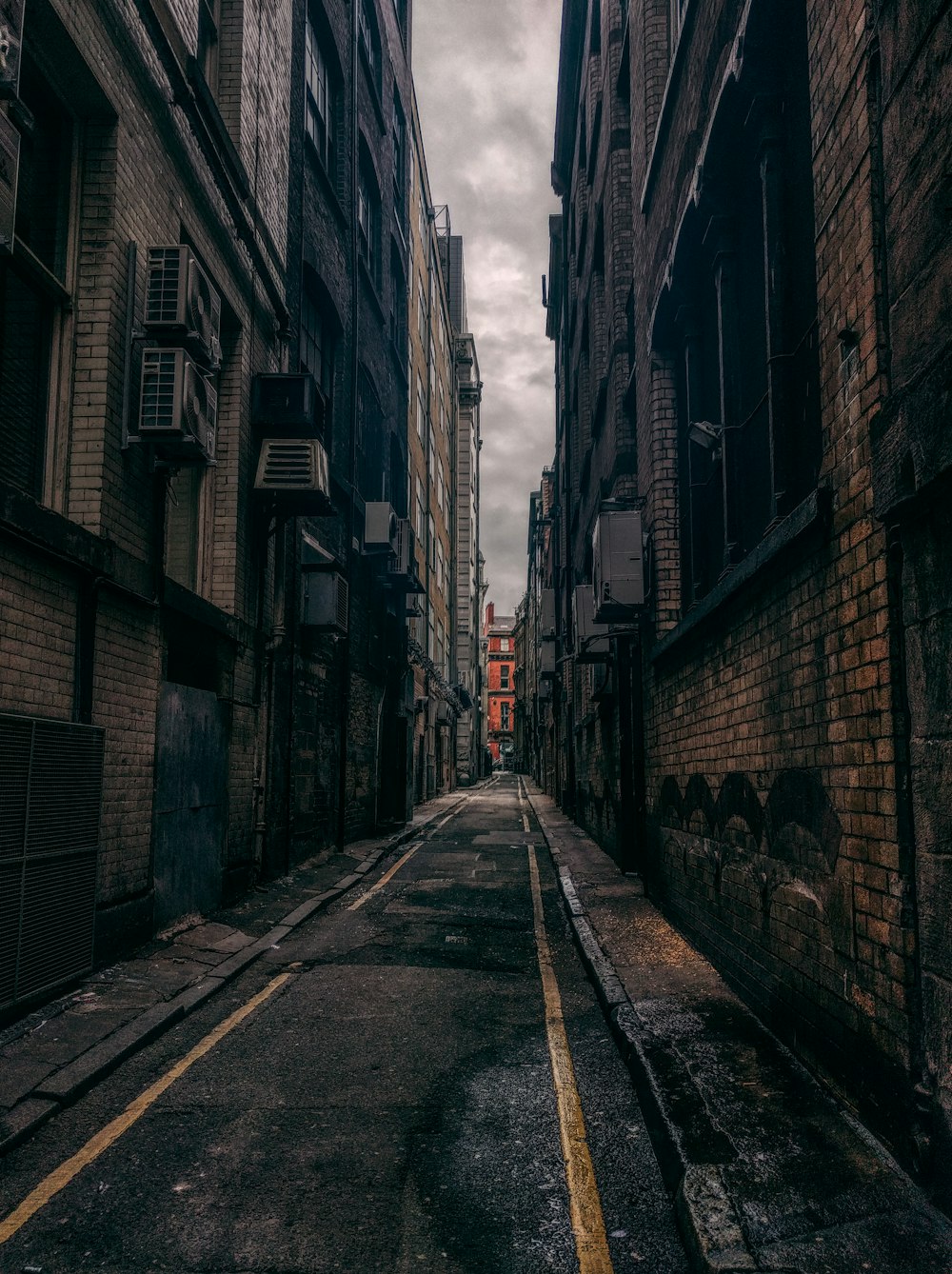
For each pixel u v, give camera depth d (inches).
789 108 207.6
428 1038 204.8
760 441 236.7
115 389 241.0
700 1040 189.5
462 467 1959.9
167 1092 169.5
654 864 355.6
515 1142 150.6
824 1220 115.0
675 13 366.0
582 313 746.8
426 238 1214.9
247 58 365.4
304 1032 207.5
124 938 247.1
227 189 326.6
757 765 209.2
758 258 239.6
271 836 399.9
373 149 695.1
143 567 256.7
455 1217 125.0
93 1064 175.5
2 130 161.8
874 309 140.4
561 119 851.4
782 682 189.9
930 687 121.5
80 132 239.9
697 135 278.7
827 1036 159.8
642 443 395.9
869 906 140.6
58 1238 117.4
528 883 454.9
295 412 378.6
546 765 1567.4
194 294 254.1
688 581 335.3
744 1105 153.2
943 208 118.6
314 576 461.4
